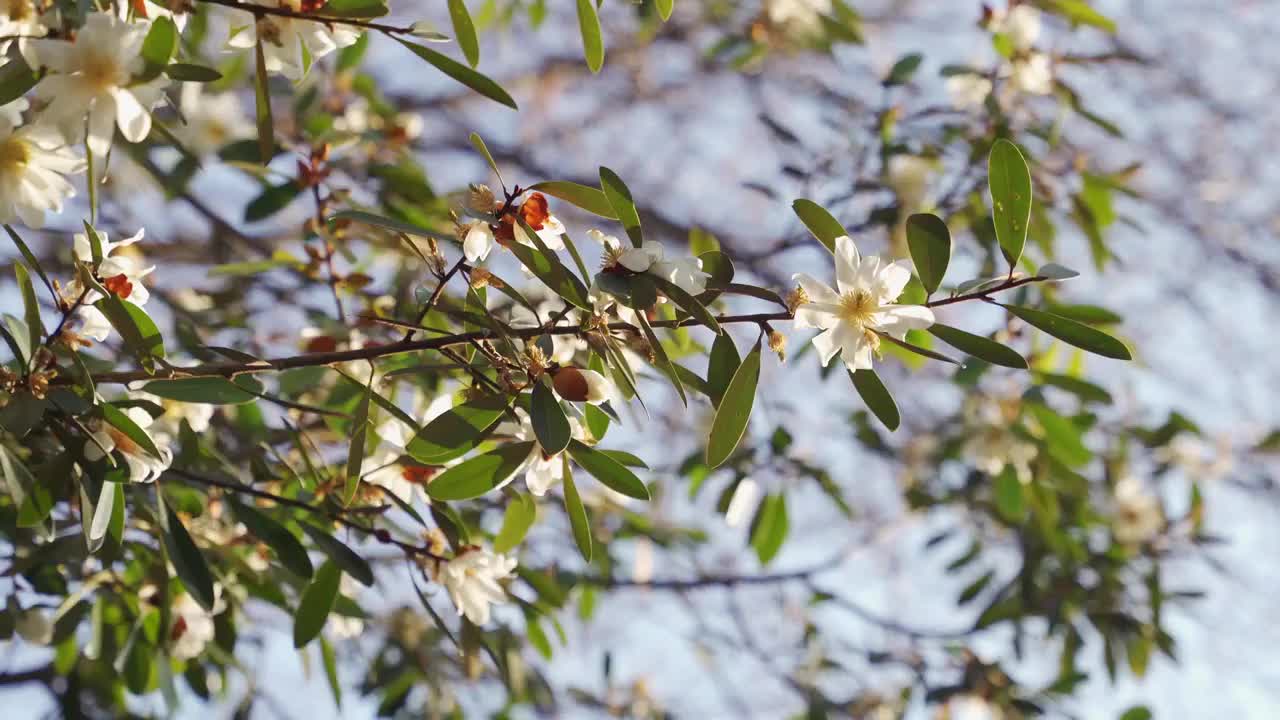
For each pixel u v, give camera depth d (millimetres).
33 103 2006
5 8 1775
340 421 2592
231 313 3119
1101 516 4164
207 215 3736
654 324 1821
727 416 1724
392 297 3002
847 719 4449
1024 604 4055
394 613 3594
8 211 1854
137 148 3107
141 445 1849
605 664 4336
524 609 2877
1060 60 3738
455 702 3543
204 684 2789
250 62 3223
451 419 1781
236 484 2209
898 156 3816
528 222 1819
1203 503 4195
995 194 1728
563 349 2184
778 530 3604
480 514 2912
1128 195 3686
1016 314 1730
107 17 1724
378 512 2230
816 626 4562
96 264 1918
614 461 1860
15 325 1809
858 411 4480
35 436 2096
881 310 1736
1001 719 4004
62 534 2365
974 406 3775
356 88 3469
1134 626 3963
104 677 2975
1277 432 4680
